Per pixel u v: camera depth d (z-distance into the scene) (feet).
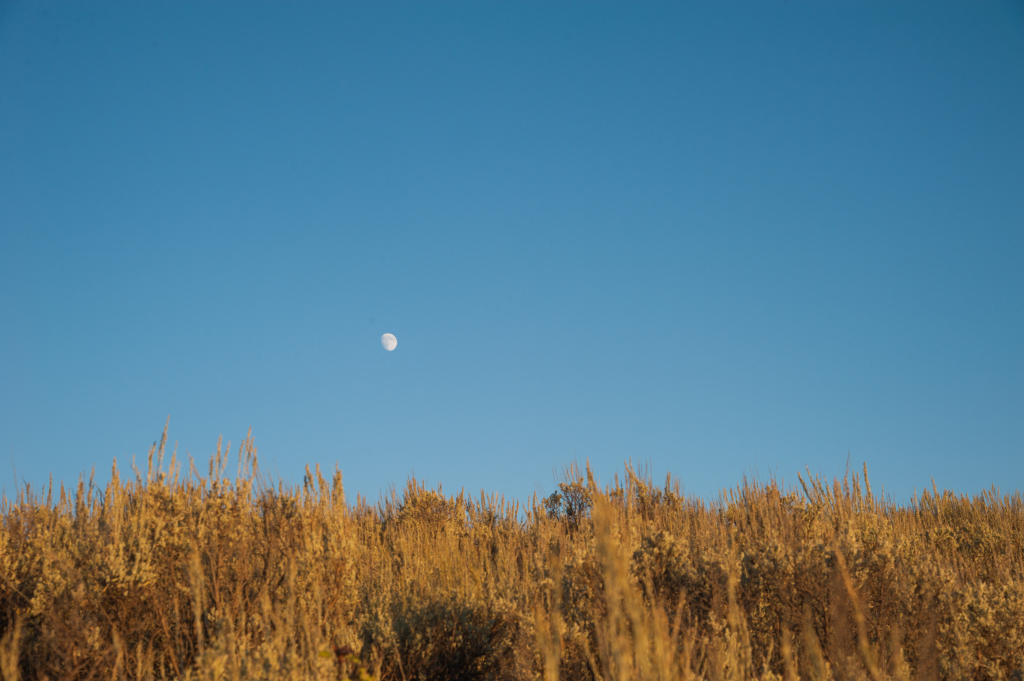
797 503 26.89
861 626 12.71
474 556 26.96
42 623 15.65
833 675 13.24
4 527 21.94
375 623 16.33
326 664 12.46
